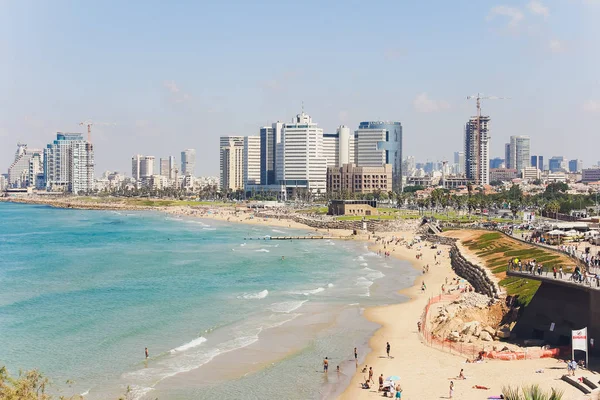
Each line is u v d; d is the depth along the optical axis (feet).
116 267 583.99
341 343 309.83
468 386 229.04
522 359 255.50
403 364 268.00
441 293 435.12
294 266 588.91
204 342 311.68
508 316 307.37
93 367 270.26
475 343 286.66
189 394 238.89
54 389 240.94
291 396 237.25
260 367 272.51
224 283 487.20
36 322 351.87
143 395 237.04
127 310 384.27
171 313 375.66
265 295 433.48
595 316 251.39
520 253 454.81
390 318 362.12
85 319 359.87
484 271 421.18
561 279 273.75
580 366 235.81
